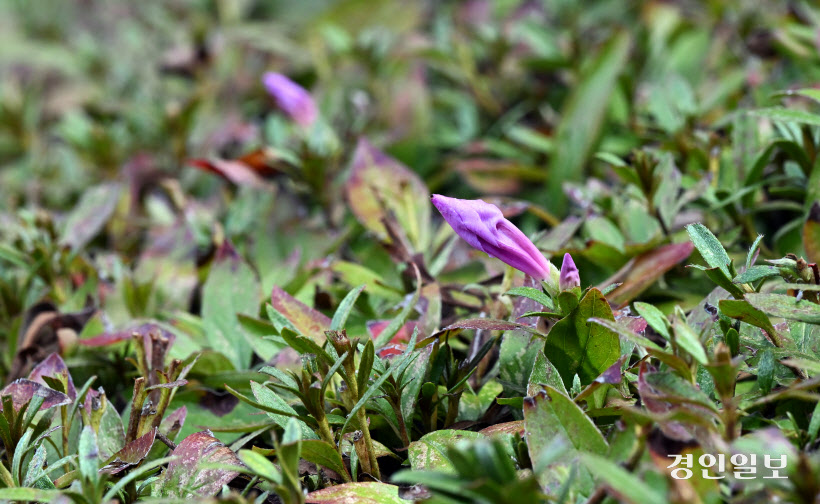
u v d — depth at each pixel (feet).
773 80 2.14
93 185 2.51
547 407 1.42
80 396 1.53
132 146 2.58
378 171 1.88
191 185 2.39
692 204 1.88
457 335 1.73
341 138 2.32
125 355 1.74
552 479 1.40
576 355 1.51
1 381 1.82
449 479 1.31
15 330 1.82
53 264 1.90
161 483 1.51
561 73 2.47
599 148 2.06
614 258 1.76
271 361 1.64
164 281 1.92
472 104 2.45
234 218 2.06
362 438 1.50
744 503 1.37
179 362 1.57
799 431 1.42
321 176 2.04
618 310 1.55
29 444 1.54
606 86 2.06
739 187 1.81
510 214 1.87
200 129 2.61
